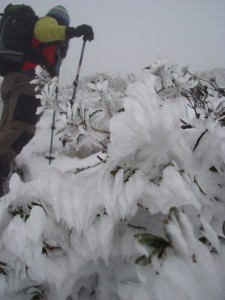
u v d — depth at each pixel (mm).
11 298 734
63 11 3701
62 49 3607
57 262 693
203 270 455
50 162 3379
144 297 601
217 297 453
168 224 467
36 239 627
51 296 732
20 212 709
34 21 3135
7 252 702
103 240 634
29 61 3092
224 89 1685
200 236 544
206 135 665
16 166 3463
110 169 605
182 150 564
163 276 501
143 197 587
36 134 3959
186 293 476
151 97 585
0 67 3133
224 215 605
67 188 676
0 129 3191
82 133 1093
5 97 3201
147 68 1422
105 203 576
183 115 995
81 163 2881
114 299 752
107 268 745
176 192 514
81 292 805
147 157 575
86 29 3344
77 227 640
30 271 687
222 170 650
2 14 3273
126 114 566
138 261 483
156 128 559
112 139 578
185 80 1349
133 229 695
